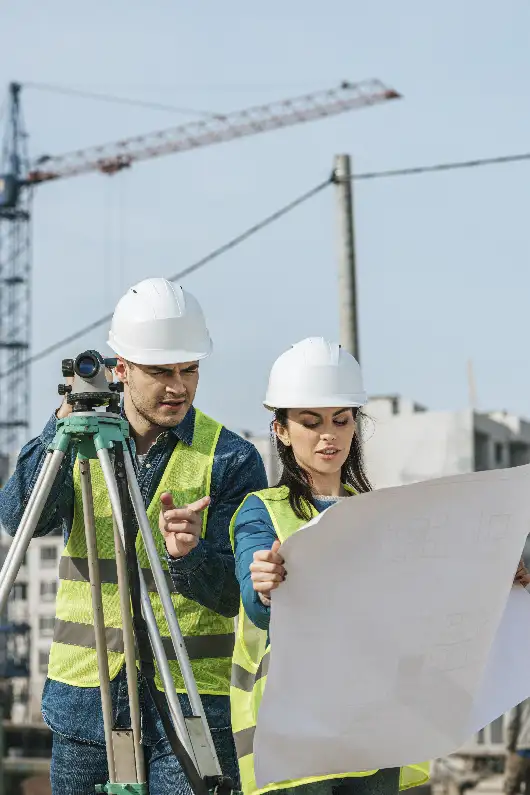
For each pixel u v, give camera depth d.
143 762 4.83
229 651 5.15
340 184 14.36
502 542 4.36
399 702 4.41
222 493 5.14
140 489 4.95
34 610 72.06
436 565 4.30
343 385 4.62
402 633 4.33
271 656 4.28
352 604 4.28
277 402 4.64
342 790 4.69
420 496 4.19
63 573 5.17
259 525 4.59
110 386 4.62
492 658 4.63
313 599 4.25
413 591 4.30
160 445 5.12
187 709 5.01
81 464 4.71
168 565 4.79
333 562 4.22
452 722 4.51
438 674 4.41
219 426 5.27
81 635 5.10
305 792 4.50
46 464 4.59
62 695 5.10
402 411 70.12
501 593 4.41
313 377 4.61
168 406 5.01
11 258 85.06
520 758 16.55
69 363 4.64
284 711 4.34
